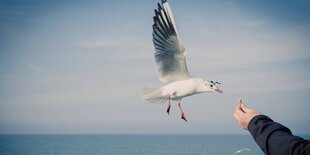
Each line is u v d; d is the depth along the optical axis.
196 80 4.03
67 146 93.31
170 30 4.27
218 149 73.88
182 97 4.09
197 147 85.38
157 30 4.27
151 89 4.33
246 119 1.59
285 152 1.40
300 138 1.43
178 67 4.40
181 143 114.88
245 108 1.65
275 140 1.44
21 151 83.12
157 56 4.43
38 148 91.94
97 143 121.88
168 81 4.48
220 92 3.97
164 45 4.36
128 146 96.31
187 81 4.04
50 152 84.19
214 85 3.93
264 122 1.53
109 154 74.62
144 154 73.88
